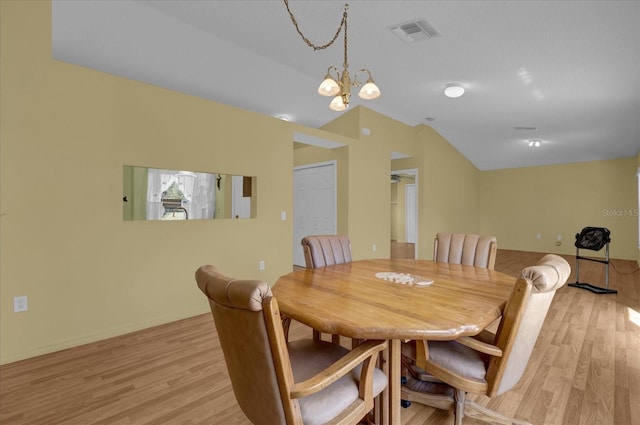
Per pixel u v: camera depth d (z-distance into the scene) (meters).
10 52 2.23
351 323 1.19
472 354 1.46
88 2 2.53
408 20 2.64
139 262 2.87
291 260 4.07
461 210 7.58
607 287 4.19
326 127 5.45
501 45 2.87
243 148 3.57
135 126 2.80
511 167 8.12
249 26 2.90
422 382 1.91
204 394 1.89
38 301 2.36
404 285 1.75
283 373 0.98
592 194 7.05
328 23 2.77
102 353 2.40
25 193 2.30
